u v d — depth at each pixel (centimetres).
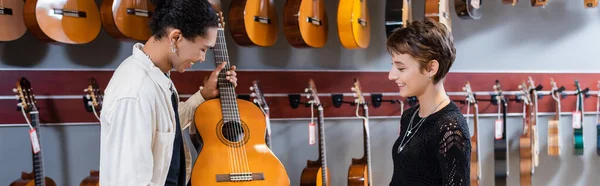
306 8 258
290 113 303
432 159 149
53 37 231
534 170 332
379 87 310
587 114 332
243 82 295
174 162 170
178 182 178
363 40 273
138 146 150
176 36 154
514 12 319
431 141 148
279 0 294
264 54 296
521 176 314
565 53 325
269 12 263
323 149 278
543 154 333
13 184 256
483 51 319
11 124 275
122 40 252
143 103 152
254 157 218
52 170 284
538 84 325
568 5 322
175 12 152
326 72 304
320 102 301
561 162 335
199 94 224
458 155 142
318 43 268
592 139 335
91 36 244
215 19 159
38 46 273
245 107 227
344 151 314
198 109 216
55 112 278
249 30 250
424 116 155
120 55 282
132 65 158
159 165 161
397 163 160
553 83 316
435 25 149
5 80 270
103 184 154
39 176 247
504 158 307
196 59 162
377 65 309
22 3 236
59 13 232
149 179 152
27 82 251
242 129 221
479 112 322
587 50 326
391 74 155
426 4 268
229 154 215
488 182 329
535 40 322
